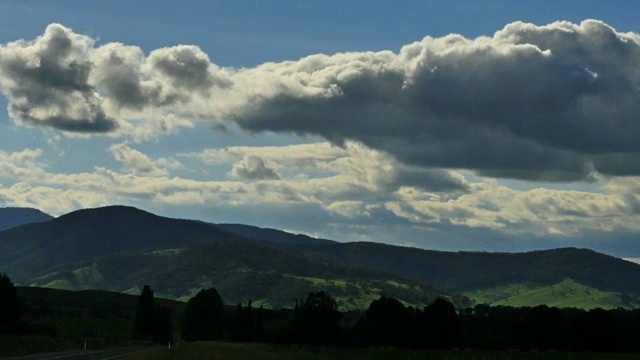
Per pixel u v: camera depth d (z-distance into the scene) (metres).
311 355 117.06
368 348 163.38
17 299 144.38
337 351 142.25
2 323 141.12
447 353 145.75
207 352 96.75
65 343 126.81
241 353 100.75
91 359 85.06
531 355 143.62
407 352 145.75
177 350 101.12
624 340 161.38
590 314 163.62
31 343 117.06
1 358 86.56
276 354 107.44
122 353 102.19
